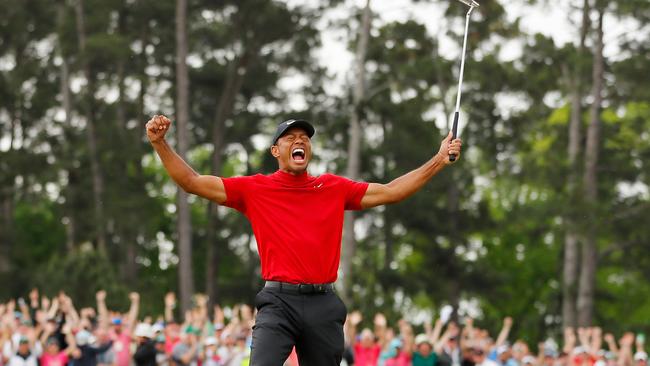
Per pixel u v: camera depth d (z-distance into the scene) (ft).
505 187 181.47
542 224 142.20
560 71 135.85
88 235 158.92
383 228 158.92
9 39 169.99
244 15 150.10
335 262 26.55
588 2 130.00
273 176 26.71
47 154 157.38
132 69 161.17
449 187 151.94
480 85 141.49
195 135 169.17
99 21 152.35
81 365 66.03
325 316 26.21
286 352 26.05
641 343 76.23
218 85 161.99
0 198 158.71
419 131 149.18
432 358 66.64
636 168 134.10
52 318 68.54
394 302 111.34
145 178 162.81
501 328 148.87
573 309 136.36
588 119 156.04
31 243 184.34
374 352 68.74
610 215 130.21
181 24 141.38
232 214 180.55
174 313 146.92
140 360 63.98
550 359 77.00
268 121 165.17
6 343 64.75
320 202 26.58
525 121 145.79
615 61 128.57
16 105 167.84
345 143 155.43
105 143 153.28
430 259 151.43
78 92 171.94
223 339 68.85
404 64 139.74
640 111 157.79
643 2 123.65
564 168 133.69
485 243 183.83
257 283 164.25
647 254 134.82
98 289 112.06
